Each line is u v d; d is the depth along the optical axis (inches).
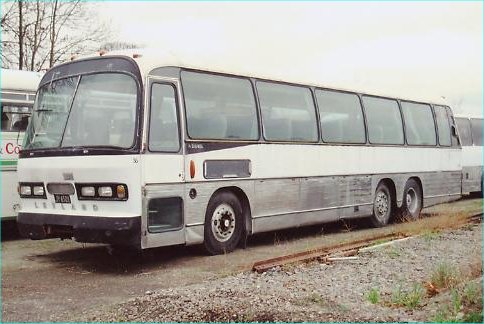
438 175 695.7
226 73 443.5
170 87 398.0
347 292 295.6
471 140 971.9
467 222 574.2
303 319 252.5
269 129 475.5
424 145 672.4
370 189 589.6
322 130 530.9
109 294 320.2
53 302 303.0
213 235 428.5
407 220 638.5
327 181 533.0
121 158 369.4
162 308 271.6
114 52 399.2
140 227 366.9
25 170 417.1
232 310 265.9
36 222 405.1
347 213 557.9
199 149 411.8
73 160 386.9
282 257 378.6
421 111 679.1
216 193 429.7
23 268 394.0
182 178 397.7
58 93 414.9
